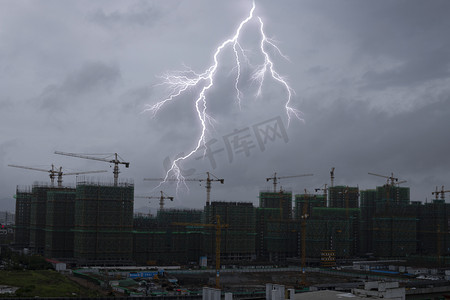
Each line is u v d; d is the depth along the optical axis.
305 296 133.12
